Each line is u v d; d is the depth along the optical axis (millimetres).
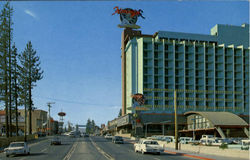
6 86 53688
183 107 102750
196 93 107375
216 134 78000
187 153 30156
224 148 27078
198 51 109188
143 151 29219
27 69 74125
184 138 55844
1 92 52812
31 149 37688
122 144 51500
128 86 111188
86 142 57781
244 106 112188
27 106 74250
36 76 75125
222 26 118875
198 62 108625
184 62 105250
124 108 118062
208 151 29203
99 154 28562
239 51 112688
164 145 41969
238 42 119375
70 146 43938
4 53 53688
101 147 41469
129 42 108688
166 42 105250
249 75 112500
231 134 78938
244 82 113562
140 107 96625
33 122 128750
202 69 107250
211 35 117000
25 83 73312
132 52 107625
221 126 74500
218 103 109000
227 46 111250
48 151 33500
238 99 109688
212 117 78188
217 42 116875
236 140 48469
